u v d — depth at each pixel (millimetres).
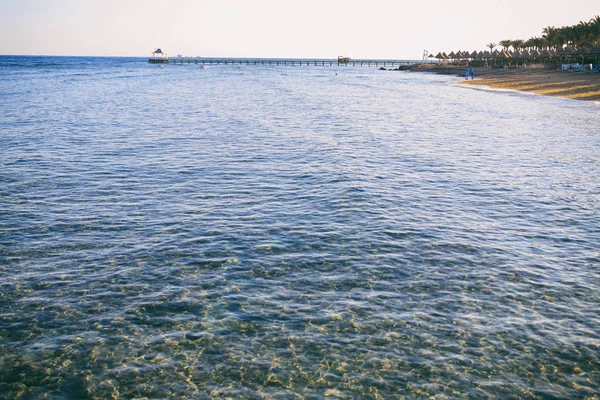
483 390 9102
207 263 14078
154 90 73500
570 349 10242
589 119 41594
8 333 10734
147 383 9281
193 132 34938
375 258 14398
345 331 10852
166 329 10930
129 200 19578
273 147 29781
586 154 28016
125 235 16078
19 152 27469
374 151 28906
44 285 12805
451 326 11039
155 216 17797
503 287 12766
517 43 158750
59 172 23469
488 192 20781
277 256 14523
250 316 11422
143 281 13047
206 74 136125
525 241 15695
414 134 35250
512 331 10859
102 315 11461
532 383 9281
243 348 10266
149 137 32781
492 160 26656
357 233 16219
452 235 16125
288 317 11391
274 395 8977
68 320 11258
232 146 29984
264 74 141250
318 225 16922
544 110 48406
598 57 97750
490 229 16688
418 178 22922
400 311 11633
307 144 30828
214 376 9461
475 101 59344
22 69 157000
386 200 19594
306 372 9562
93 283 12938
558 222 17344
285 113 46625
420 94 71062
